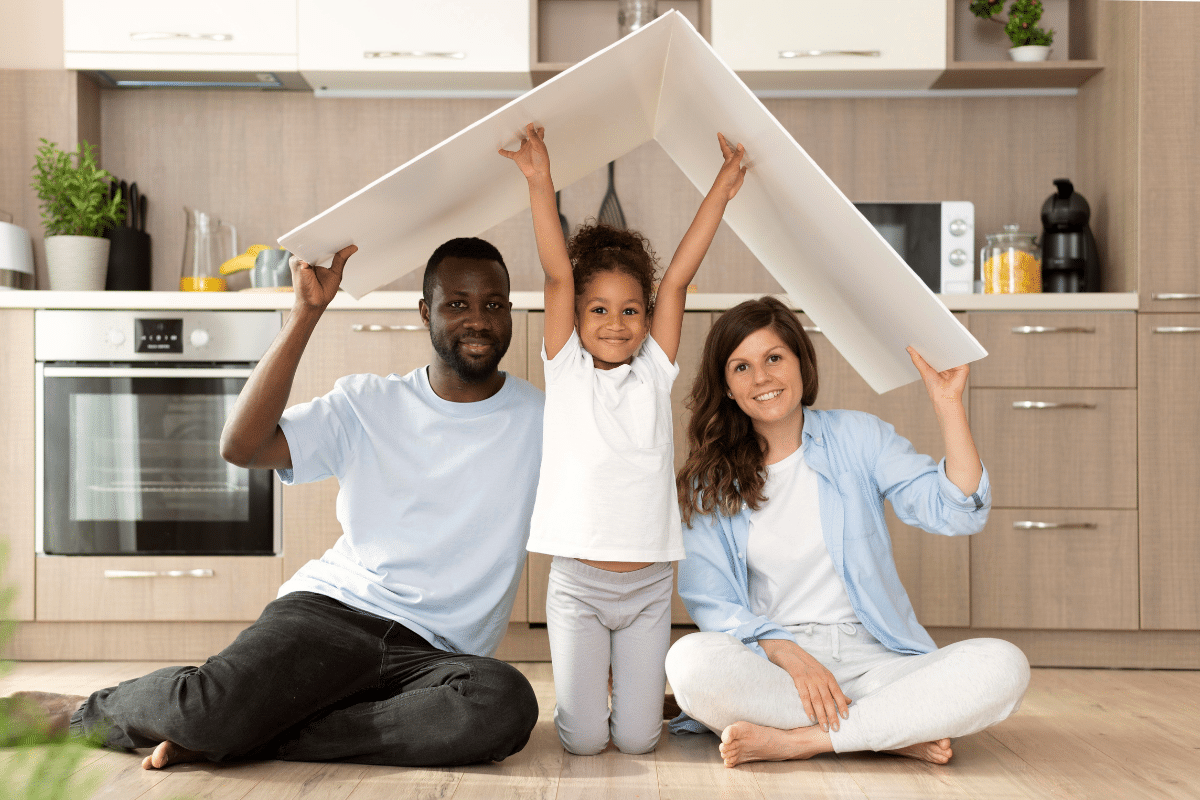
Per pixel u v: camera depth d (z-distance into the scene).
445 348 1.67
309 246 1.50
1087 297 2.48
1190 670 2.46
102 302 2.49
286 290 2.55
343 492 1.73
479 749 1.47
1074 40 2.95
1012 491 2.47
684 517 1.74
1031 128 2.98
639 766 1.52
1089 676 2.36
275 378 1.54
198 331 2.49
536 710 1.52
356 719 1.51
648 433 1.56
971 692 1.46
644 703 1.58
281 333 1.56
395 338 2.50
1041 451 2.48
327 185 3.02
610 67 1.47
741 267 3.00
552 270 1.58
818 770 1.49
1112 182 2.69
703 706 1.52
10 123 2.81
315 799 1.33
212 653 2.49
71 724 1.54
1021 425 2.48
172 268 3.00
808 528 1.71
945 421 1.60
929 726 1.47
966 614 2.46
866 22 2.74
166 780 1.42
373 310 2.51
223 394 2.49
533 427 1.75
